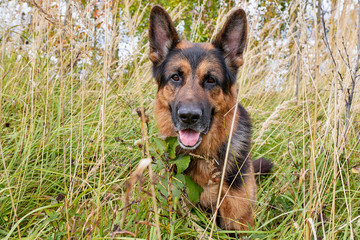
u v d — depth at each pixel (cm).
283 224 312
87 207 292
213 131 328
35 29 455
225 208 317
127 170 374
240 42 365
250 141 356
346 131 358
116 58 617
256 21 542
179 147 334
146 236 245
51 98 461
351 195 346
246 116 379
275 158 436
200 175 315
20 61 518
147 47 535
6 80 468
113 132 442
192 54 343
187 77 332
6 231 278
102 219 251
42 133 394
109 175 359
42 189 335
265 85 606
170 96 343
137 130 443
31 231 265
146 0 945
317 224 267
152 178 205
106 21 292
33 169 320
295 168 381
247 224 313
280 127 520
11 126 397
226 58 373
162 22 366
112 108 472
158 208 288
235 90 371
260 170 386
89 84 523
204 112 308
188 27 918
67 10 439
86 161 369
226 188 311
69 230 242
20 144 344
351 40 510
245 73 552
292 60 671
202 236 257
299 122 513
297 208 306
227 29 365
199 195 311
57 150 374
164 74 352
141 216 281
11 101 426
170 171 280
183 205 294
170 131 353
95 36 480
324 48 576
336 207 346
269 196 350
